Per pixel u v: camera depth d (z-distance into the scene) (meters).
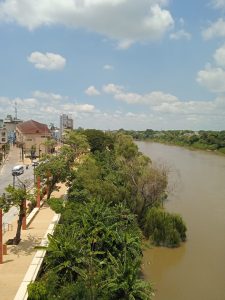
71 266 28.73
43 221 43.75
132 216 43.19
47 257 30.03
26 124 139.38
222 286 35.41
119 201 49.59
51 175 54.03
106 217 38.53
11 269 29.72
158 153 159.00
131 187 51.84
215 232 50.06
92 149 108.44
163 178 52.06
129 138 112.50
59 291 26.30
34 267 28.81
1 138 148.38
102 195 50.66
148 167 56.28
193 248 44.72
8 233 39.38
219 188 78.81
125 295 27.42
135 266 29.62
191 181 86.88
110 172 67.31
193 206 63.22
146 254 42.81
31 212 46.50
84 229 35.28
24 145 130.62
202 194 72.50
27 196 35.94
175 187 69.75
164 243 45.09
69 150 62.03
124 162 65.56
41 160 56.59
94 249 33.84
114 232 35.62
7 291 26.02
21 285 25.94
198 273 38.22
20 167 88.12
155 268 39.22
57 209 46.09
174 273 38.09
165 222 45.97
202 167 113.44
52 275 27.48
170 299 32.84
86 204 43.31
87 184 53.06
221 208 62.03
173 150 178.75
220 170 107.31
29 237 37.91
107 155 91.44
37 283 25.48
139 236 40.50
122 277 28.27
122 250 34.06
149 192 50.97
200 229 51.19
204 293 34.03
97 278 27.88
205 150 179.75
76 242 32.25
